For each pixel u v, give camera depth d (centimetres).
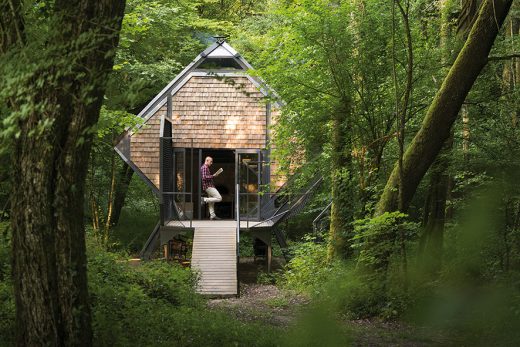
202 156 2916
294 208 2467
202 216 2848
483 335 1080
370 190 1755
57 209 617
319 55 1756
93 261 1269
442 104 1462
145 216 3500
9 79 510
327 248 2038
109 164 3016
